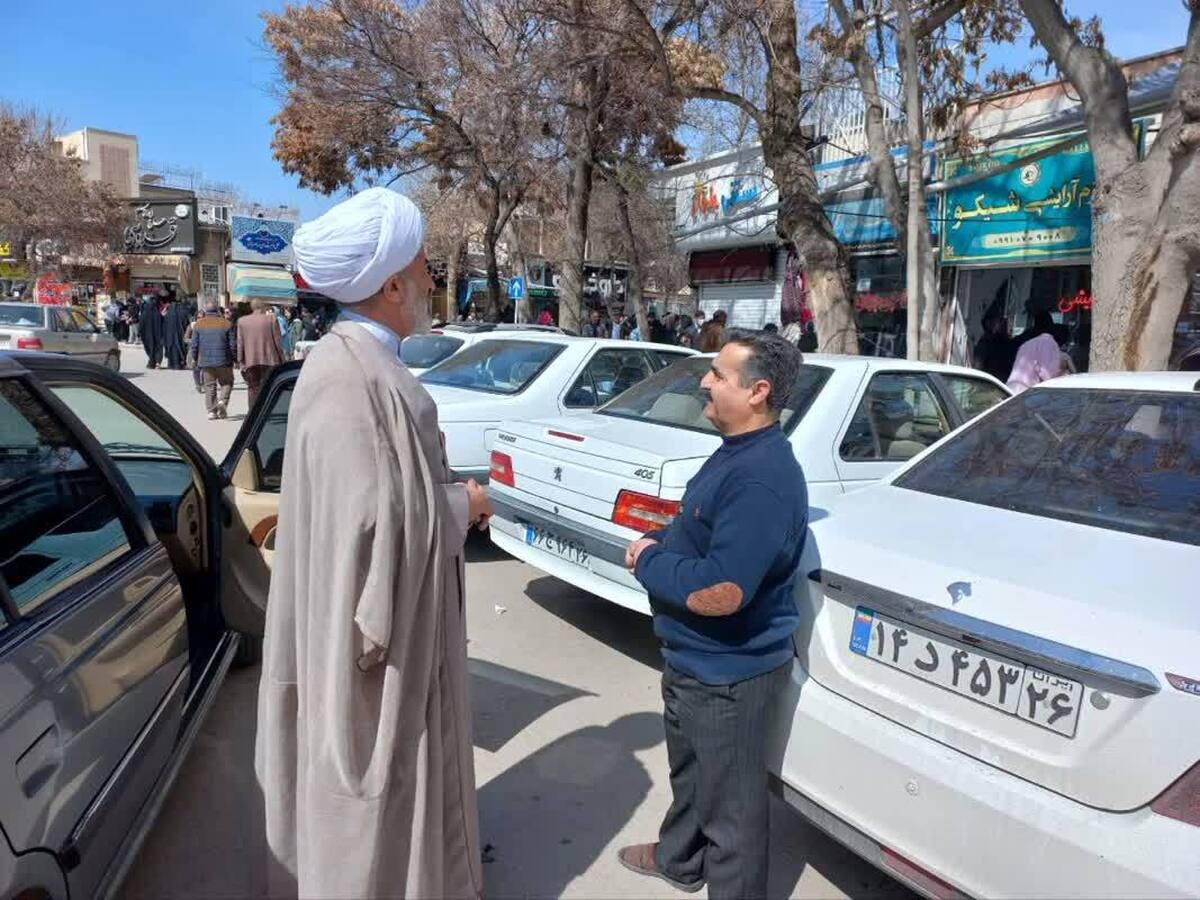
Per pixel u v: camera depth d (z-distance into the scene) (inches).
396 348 74.3
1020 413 122.0
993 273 439.2
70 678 74.8
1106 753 68.0
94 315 1390.3
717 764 87.4
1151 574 81.3
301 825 70.1
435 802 71.7
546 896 99.5
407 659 68.4
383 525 64.1
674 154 664.4
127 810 83.7
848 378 170.7
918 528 97.2
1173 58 360.8
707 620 85.9
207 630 130.5
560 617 190.4
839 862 108.4
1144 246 244.1
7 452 84.7
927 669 81.1
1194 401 108.7
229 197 1900.8
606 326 887.1
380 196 70.7
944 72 406.3
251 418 145.3
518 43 487.8
